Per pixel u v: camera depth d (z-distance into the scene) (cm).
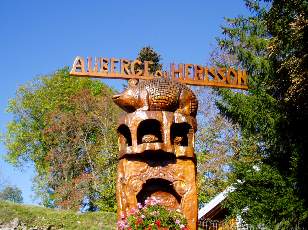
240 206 1352
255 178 1316
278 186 1310
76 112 3200
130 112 865
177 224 812
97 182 2894
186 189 852
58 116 3198
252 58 1650
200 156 2497
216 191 2409
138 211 813
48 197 3212
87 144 3152
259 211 1299
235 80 937
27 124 3400
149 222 803
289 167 1356
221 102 1872
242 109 1608
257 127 1614
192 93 885
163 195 867
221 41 1838
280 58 1516
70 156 3123
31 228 1917
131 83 865
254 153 1908
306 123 1374
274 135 1474
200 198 2419
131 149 833
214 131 2520
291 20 1295
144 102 847
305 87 1202
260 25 1806
